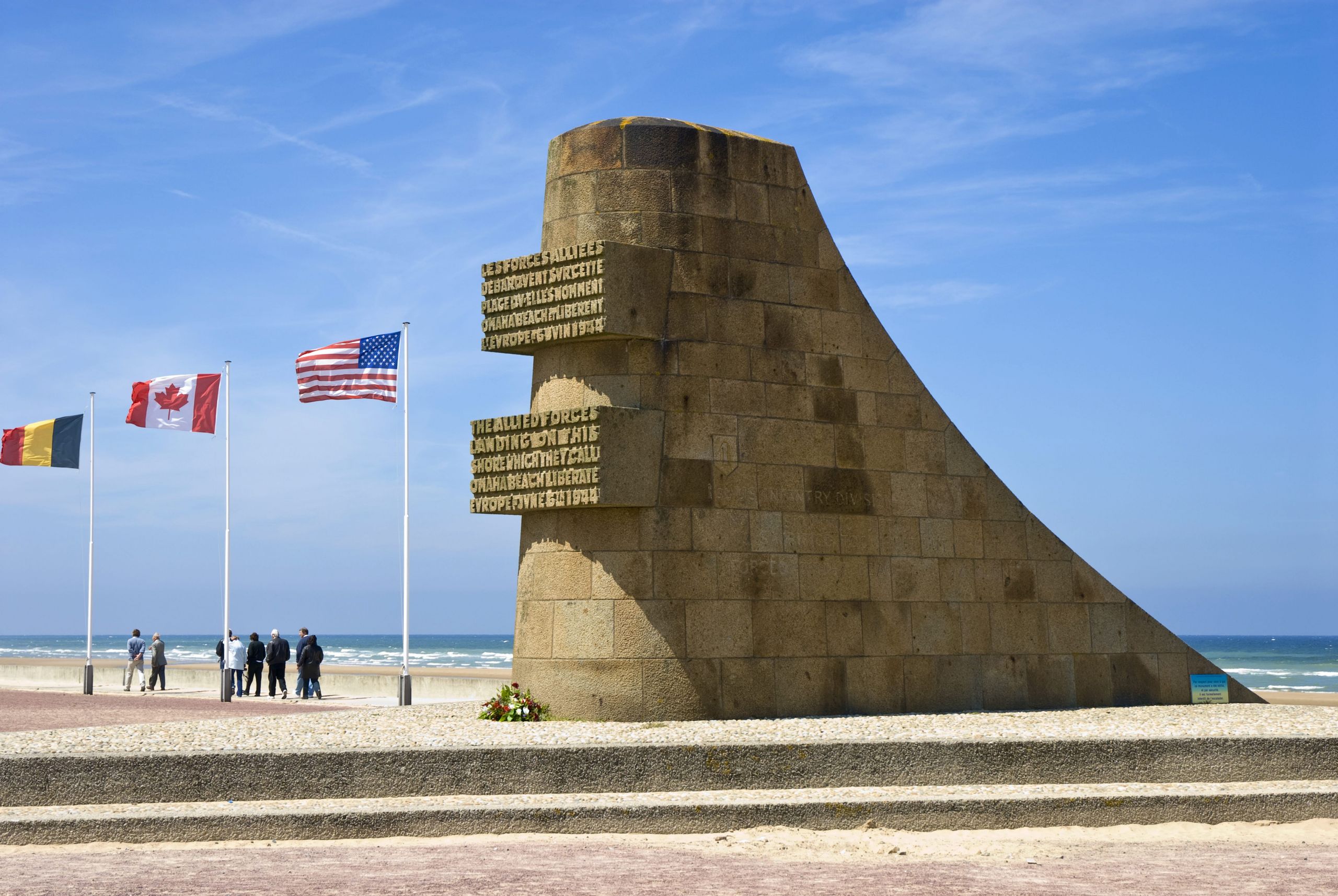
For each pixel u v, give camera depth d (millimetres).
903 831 12203
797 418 17484
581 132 17406
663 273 16672
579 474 15961
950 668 18109
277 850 11117
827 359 17891
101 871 10117
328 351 27734
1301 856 11320
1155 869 10633
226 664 32094
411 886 9477
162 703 31391
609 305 16125
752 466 17000
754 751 12984
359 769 12508
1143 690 19547
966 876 10250
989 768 13281
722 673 16359
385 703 32094
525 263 17016
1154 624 19812
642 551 16188
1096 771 13484
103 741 14164
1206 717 16828
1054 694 18844
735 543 16719
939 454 18609
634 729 15062
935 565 18250
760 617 16750
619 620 16141
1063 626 19109
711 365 16891
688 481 16500
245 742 13797
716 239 17203
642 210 16969
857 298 18344
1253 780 13711
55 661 60812
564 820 11891
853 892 9484
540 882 9688
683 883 9734
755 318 17344
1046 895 9461
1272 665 97500
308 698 34250
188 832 11500
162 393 31250
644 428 16172
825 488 17531
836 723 15742
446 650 158000
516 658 17172
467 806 11969
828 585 17328
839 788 13008
